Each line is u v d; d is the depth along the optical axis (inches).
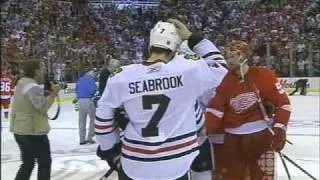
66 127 511.5
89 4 1346.0
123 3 1389.0
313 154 342.6
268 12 1282.0
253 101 156.5
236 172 160.4
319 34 1130.0
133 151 106.8
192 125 108.8
